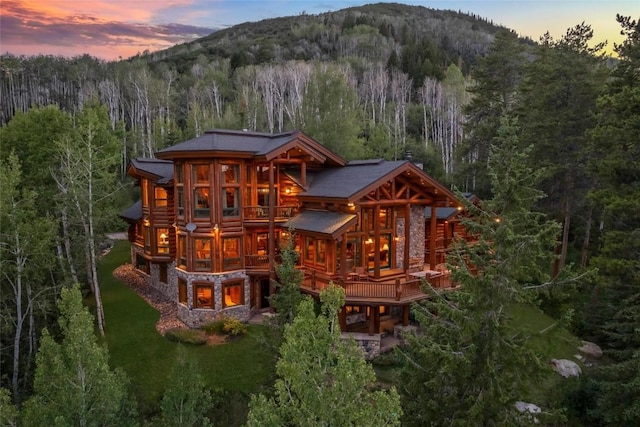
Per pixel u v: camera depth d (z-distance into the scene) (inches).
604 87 976.9
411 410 512.1
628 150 760.3
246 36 5905.5
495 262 475.5
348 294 853.2
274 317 628.7
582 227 1294.3
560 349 858.1
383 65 3688.5
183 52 4788.4
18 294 845.2
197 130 2273.6
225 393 727.7
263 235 1031.0
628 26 810.2
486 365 446.9
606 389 616.1
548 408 681.0
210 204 936.9
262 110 2434.8
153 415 705.6
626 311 647.8
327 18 6579.7
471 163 1523.1
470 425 433.4
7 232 852.0
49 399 496.1
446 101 2738.7
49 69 3993.6
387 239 1011.3
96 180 1010.1
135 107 3154.5
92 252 962.7
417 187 997.2
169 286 1128.2
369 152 1904.5
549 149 1115.9
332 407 300.2
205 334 895.1
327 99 1699.1
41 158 1153.4
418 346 506.6
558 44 1186.0
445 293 530.3
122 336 917.8
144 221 1163.9
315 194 940.6
